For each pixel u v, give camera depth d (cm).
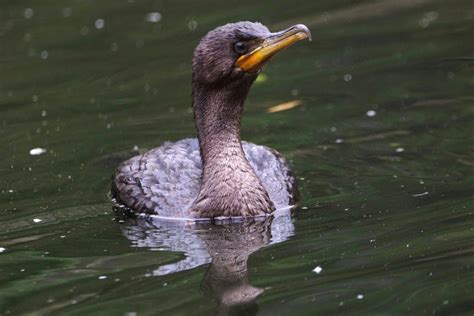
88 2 2447
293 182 1441
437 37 2080
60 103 1861
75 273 1176
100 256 1230
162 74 1980
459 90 1802
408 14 2241
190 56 2058
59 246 1270
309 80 1917
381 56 2008
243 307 1058
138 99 1862
